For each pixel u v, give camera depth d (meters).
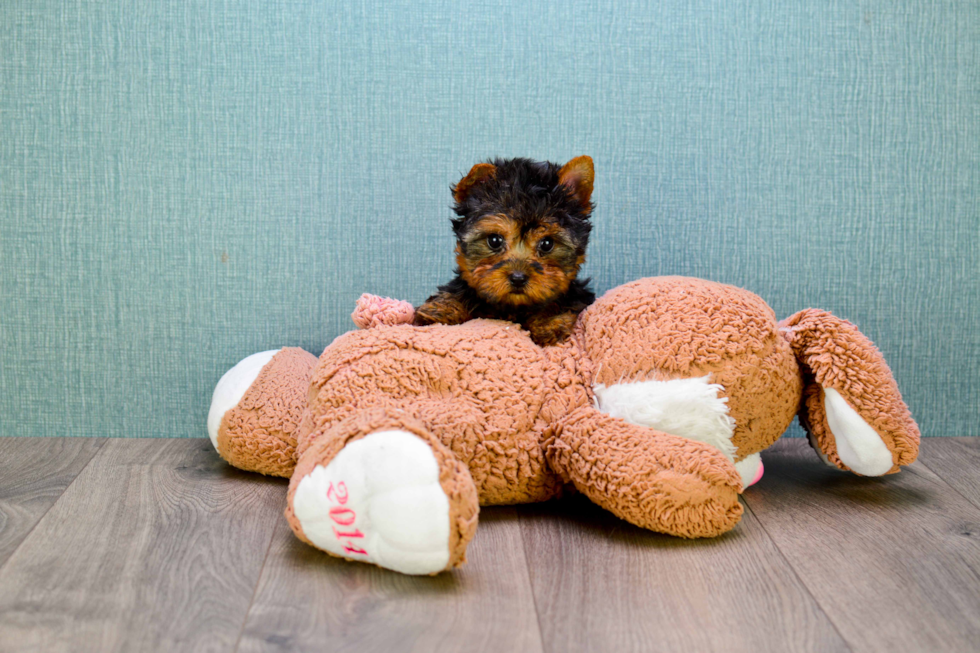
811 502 0.77
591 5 0.89
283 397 0.82
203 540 0.68
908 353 0.95
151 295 0.92
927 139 0.92
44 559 0.64
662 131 0.91
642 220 0.92
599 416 0.69
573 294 0.80
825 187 0.92
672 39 0.90
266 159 0.90
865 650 0.54
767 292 0.93
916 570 0.64
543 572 0.63
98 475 0.82
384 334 0.73
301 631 0.55
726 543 0.68
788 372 0.74
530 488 0.72
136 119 0.89
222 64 0.89
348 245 0.91
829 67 0.91
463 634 0.55
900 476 0.84
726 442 0.71
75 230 0.91
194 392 0.93
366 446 0.60
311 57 0.89
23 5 0.88
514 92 0.90
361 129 0.90
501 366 0.72
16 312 0.92
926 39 0.91
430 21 0.89
